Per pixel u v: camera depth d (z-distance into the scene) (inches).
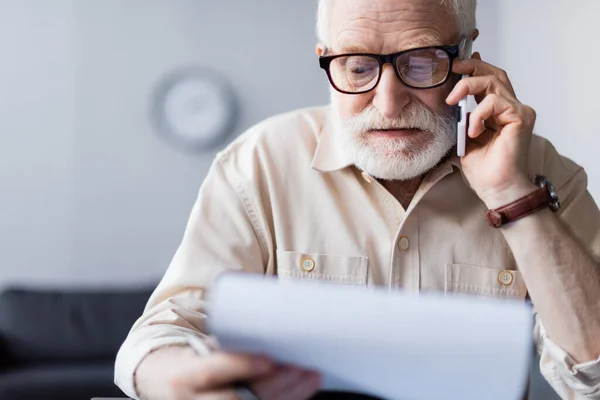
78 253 193.0
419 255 54.4
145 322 46.9
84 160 193.6
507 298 54.7
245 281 32.2
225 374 32.0
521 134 48.1
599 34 125.3
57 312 164.9
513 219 47.6
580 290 46.8
